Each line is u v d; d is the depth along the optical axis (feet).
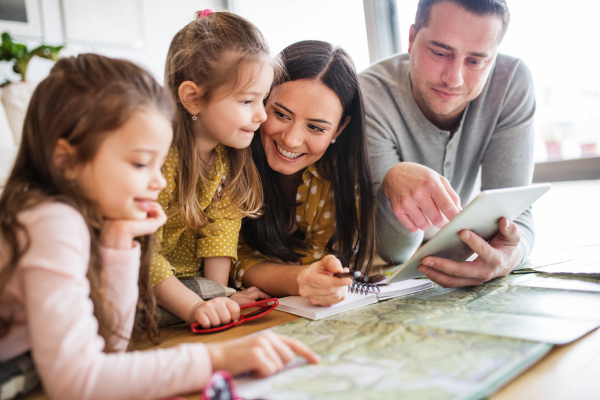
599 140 8.87
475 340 2.04
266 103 3.46
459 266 3.06
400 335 2.21
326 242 4.28
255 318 2.88
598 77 8.39
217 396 1.48
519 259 3.48
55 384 1.55
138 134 1.89
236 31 3.03
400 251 4.62
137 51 11.18
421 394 1.54
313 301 2.84
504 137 4.50
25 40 9.78
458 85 4.08
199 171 3.30
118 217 2.05
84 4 10.48
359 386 1.65
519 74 4.44
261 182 3.79
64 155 1.89
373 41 9.33
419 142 4.70
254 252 3.94
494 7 3.82
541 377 1.72
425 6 4.14
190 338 2.60
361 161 3.79
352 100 3.62
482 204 2.67
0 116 6.44
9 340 1.88
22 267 1.62
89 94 1.87
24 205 1.76
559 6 8.32
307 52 3.42
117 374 1.60
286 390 1.66
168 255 3.56
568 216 6.89
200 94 3.00
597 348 1.95
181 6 11.73
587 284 3.01
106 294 2.03
